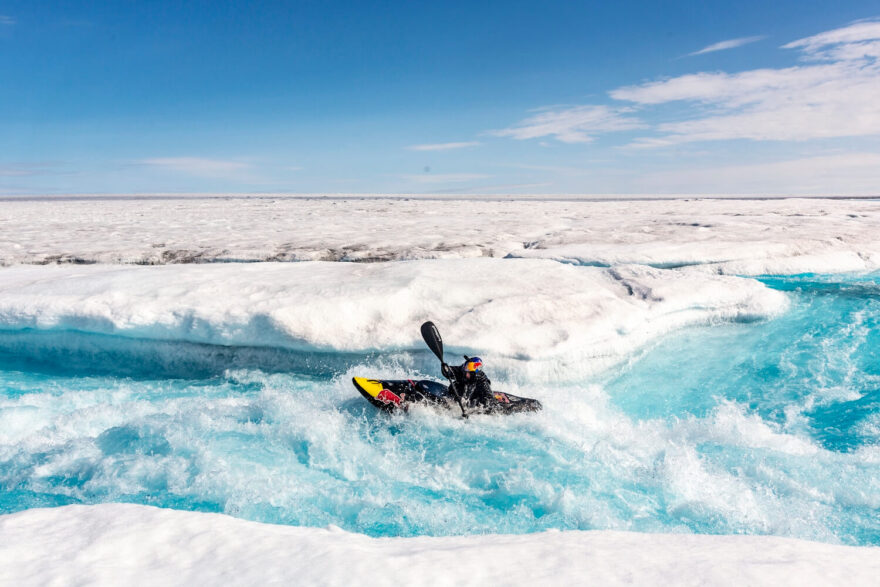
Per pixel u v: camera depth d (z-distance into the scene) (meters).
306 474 4.50
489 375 6.62
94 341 7.63
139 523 2.46
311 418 5.34
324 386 6.61
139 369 7.31
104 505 2.69
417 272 8.76
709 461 4.73
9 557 2.12
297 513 3.92
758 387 6.52
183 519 2.52
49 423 5.65
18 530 2.37
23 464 4.67
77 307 7.54
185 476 4.38
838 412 5.79
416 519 3.87
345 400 5.84
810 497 4.13
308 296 7.55
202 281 8.40
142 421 5.30
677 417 5.88
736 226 17.02
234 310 7.24
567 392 6.34
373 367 6.85
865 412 5.72
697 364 7.21
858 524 3.77
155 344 7.45
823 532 3.66
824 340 7.72
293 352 7.11
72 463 4.67
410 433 5.13
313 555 2.18
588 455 4.78
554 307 7.47
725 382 6.70
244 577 2.00
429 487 4.34
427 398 5.37
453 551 2.28
